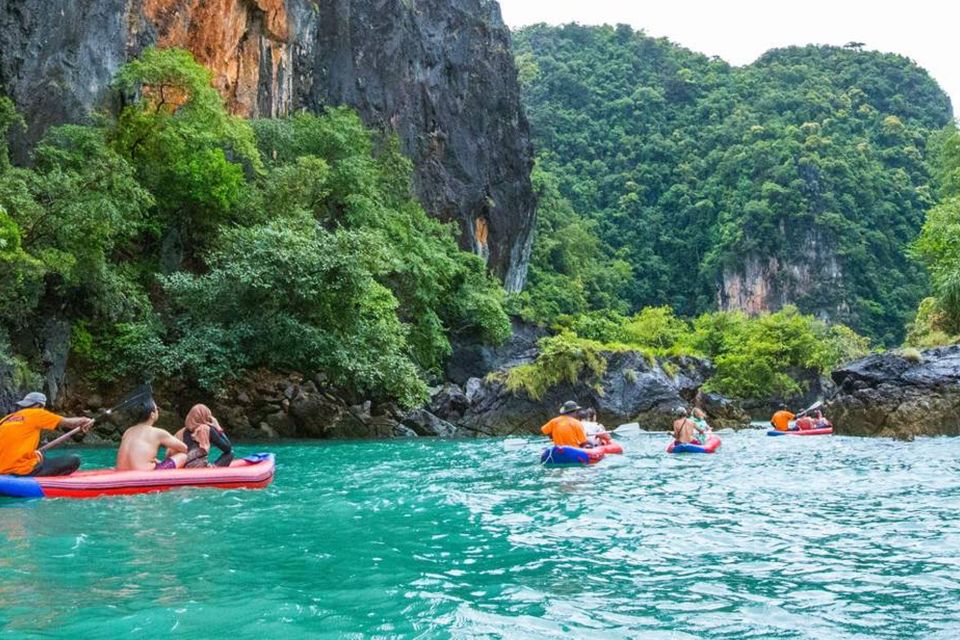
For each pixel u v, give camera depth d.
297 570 5.12
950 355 20.80
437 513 7.55
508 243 47.88
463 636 3.80
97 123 20.17
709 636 3.85
